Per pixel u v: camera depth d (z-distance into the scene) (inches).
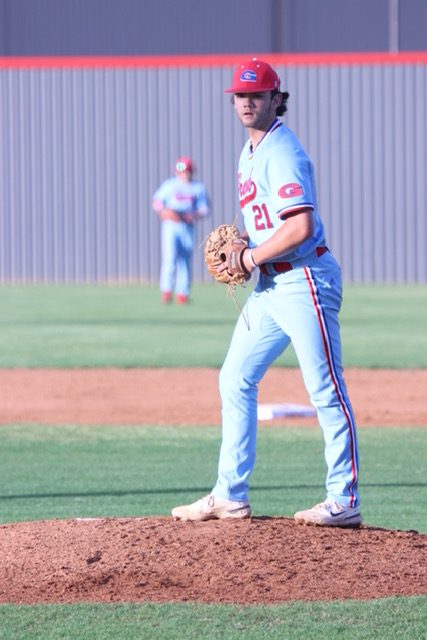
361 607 558.6
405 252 3314.5
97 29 3496.6
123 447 1125.7
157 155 3331.7
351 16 3474.4
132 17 3496.6
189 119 3321.9
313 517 655.8
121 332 2085.4
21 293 3026.6
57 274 3373.5
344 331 2110.0
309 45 3489.2
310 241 637.3
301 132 3302.2
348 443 650.8
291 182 620.7
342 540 641.0
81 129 3336.6
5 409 1344.7
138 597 576.1
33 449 1115.9
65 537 652.7
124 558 617.9
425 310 2529.5
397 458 1069.8
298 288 636.1
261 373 661.9
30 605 566.6
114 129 3331.7
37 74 3329.2
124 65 3312.0
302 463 1048.2
